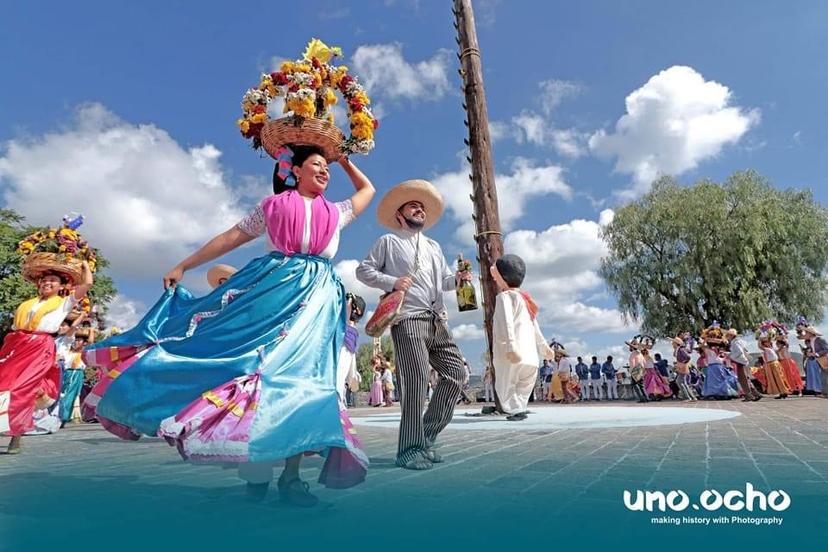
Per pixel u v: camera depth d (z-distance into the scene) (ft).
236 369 7.63
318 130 9.67
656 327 96.22
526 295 25.13
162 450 17.08
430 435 12.39
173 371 7.75
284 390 7.68
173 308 9.06
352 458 8.12
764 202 95.45
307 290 8.83
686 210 94.89
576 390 70.33
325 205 9.62
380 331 11.30
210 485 9.54
